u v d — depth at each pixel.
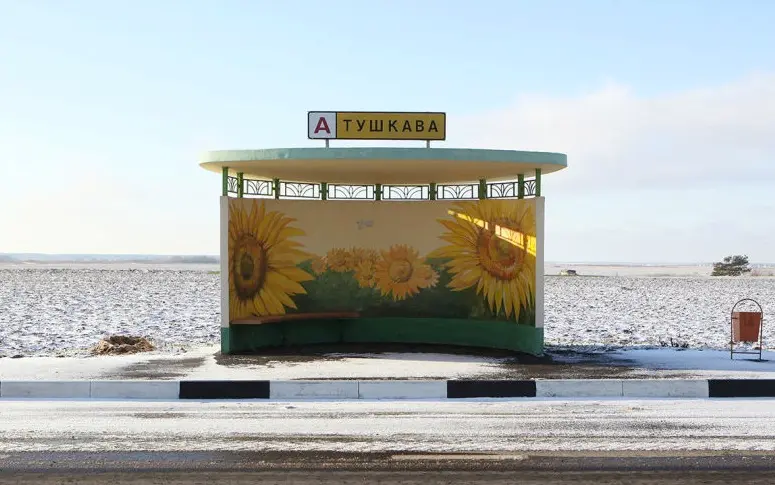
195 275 78.31
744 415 10.82
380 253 19.03
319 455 8.70
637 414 10.88
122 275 76.94
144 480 7.79
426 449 8.95
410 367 14.69
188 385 12.26
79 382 12.32
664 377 13.45
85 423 10.26
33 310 32.75
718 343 21.28
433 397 12.28
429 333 18.69
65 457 8.59
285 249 18.44
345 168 16.30
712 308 37.00
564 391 12.42
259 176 17.95
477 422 10.36
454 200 18.41
